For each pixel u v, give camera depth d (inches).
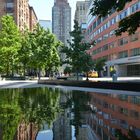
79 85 1310.3
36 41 2294.5
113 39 3326.8
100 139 285.7
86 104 600.4
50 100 701.3
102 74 3489.2
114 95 819.4
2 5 4033.0
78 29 1537.9
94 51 4446.4
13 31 2524.6
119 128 337.1
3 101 682.2
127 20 619.2
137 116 424.2
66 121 395.2
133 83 955.3
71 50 1529.3
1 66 2519.7
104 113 462.9
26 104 616.1
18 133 318.7
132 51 2785.4
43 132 323.6
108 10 602.5
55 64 2267.5
